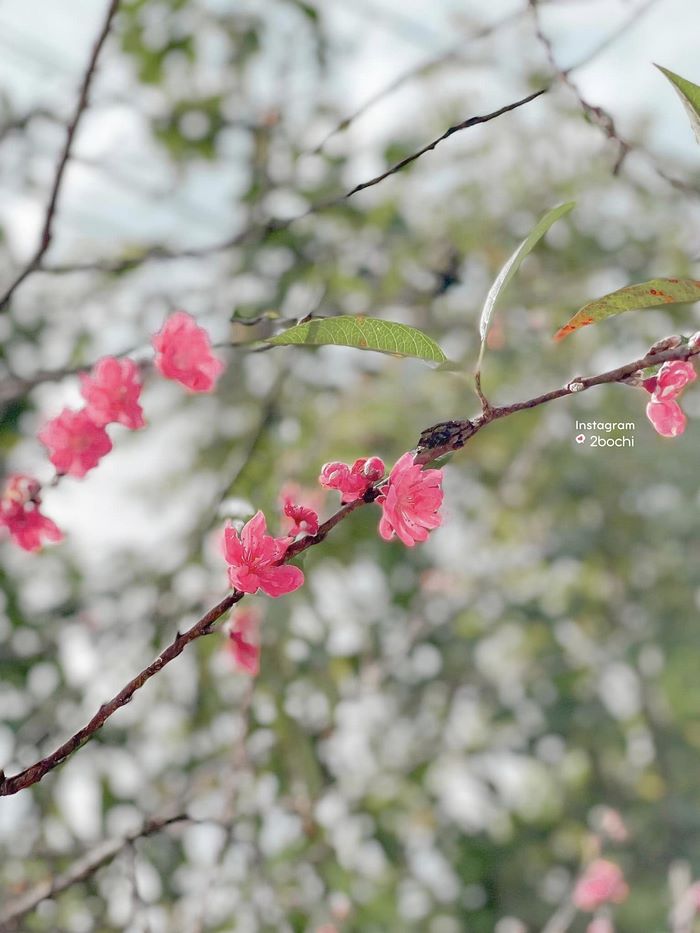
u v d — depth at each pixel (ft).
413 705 15.42
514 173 15.12
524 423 16.20
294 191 12.66
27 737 11.66
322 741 12.19
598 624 17.06
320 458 13.58
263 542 4.58
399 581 14.88
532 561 16.79
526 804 16.42
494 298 4.95
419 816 15.37
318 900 11.53
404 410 14.87
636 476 16.63
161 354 5.98
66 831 11.47
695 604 16.44
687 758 16.17
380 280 13.66
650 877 15.72
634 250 15.33
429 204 14.74
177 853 11.11
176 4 12.15
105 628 12.60
